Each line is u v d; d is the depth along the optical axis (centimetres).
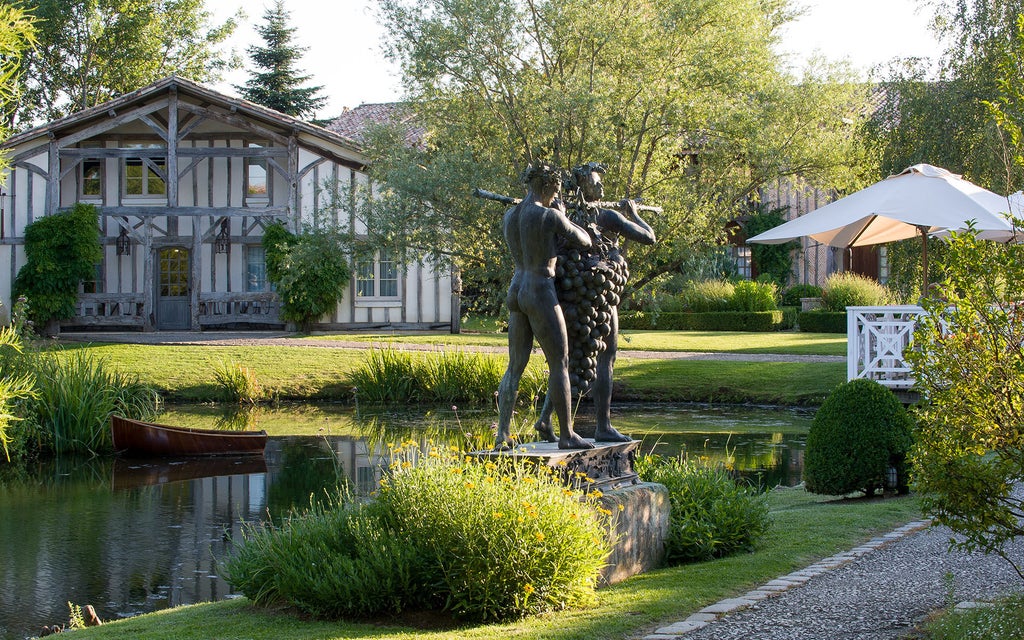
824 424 995
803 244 3891
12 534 1036
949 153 2098
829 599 560
